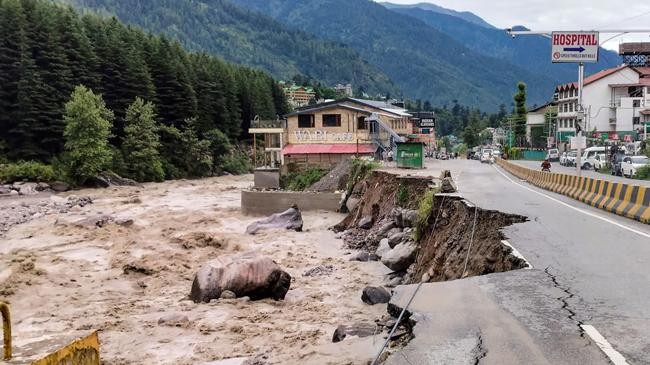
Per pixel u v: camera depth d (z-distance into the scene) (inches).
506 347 249.3
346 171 1662.2
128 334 536.7
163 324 558.3
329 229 1221.7
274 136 2534.5
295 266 856.3
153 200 1919.3
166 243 1066.1
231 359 428.5
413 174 1229.7
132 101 2780.5
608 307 297.7
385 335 330.3
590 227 557.3
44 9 2694.4
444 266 587.8
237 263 669.9
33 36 2418.8
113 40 2829.7
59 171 2256.4
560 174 1012.5
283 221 1226.6
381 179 1272.1
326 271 805.2
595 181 778.8
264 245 1038.4
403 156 1800.0
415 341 265.0
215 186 2486.5
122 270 843.4
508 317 289.3
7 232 1254.9
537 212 668.7
